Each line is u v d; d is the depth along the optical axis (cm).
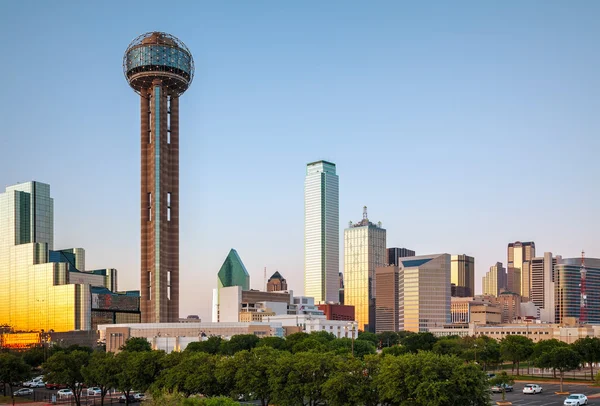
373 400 13038
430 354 12900
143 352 17775
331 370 13950
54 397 19738
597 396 19700
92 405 19175
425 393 11894
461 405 12106
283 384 14138
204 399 11288
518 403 17975
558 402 18188
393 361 12912
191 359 16025
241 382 14662
